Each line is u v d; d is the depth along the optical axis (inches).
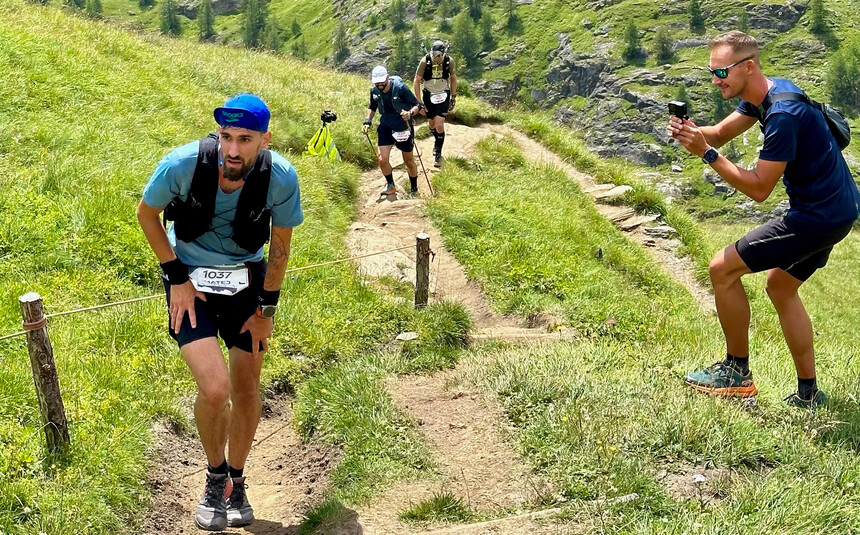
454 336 328.8
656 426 221.1
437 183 550.0
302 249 393.1
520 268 422.0
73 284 311.9
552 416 234.1
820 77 5310.0
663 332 354.9
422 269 349.7
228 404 185.0
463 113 752.3
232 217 178.4
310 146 561.6
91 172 388.5
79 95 490.0
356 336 324.5
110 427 230.1
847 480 198.1
